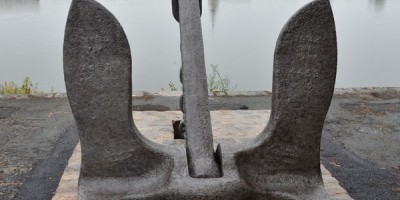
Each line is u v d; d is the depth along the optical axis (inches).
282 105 124.3
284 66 122.1
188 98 129.3
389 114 259.8
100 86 121.6
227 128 205.3
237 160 123.5
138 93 290.2
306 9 118.7
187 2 140.7
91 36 118.5
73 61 119.5
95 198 124.3
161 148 129.3
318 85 123.3
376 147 214.2
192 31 136.1
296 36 120.3
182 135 180.1
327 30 120.1
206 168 120.0
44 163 192.4
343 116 254.8
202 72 131.9
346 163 196.4
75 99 122.0
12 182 175.9
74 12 116.7
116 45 119.7
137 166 128.0
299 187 129.3
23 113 253.3
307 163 130.3
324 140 220.8
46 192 169.5
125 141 126.2
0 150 204.2
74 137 219.9
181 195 116.5
